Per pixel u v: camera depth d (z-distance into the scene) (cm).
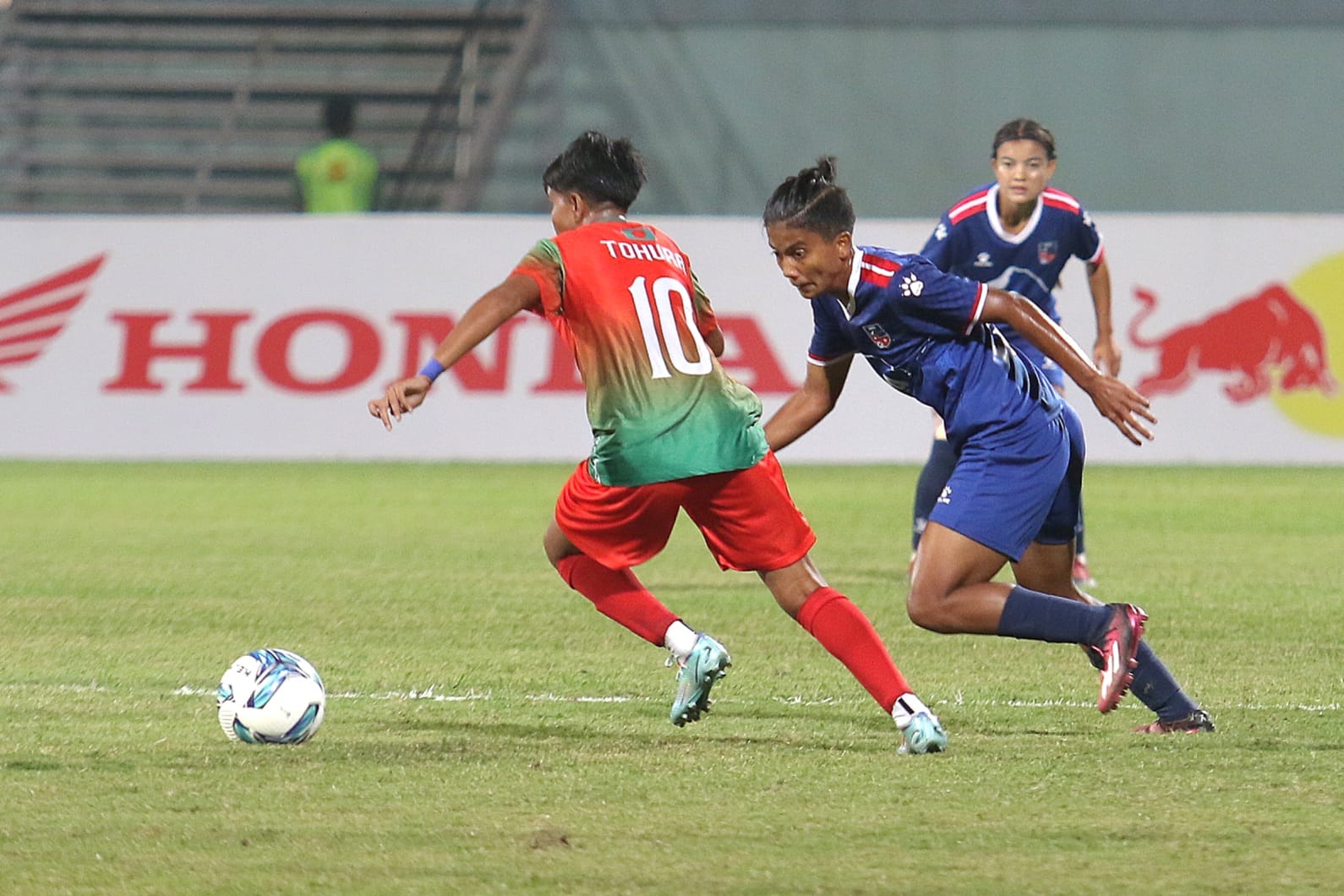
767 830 1255
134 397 5347
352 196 6962
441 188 7431
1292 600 2639
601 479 1549
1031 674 2000
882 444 5166
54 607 2575
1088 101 7038
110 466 5191
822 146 7150
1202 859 1177
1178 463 5088
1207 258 5066
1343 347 5047
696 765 1484
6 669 2022
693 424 1529
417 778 1433
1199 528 3647
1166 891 1105
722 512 1548
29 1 7925
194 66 7831
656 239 1612
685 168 7231
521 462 5269
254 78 7794
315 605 2595
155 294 5353
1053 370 2791
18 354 5375
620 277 1555
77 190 7500
